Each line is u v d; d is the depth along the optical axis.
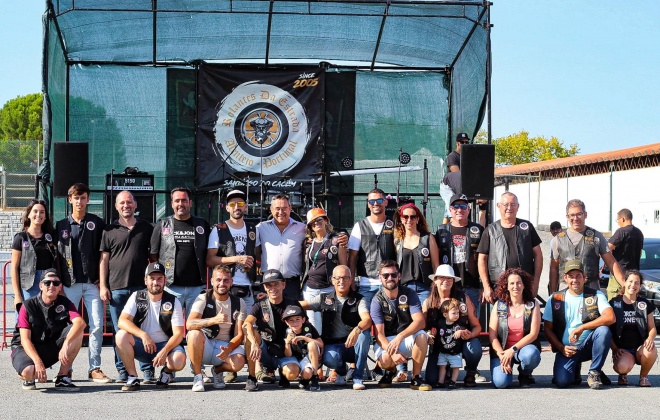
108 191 11.09
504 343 6.79
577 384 6.89
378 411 5.71
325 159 12.83
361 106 12.93
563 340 6.80
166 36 12.18
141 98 12.58
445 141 13.04
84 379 7.09
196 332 6.48
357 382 6.64
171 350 6.57
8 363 7.84
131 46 12.30
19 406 5.84
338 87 12.89
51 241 7.01
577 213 8.05
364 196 12.95
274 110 12.75
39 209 6.93
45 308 6.53
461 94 12.46
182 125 12.69
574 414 5.62
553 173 30.20
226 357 6.55
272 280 6.57
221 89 12.65
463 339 6.76
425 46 12.52
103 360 8.13
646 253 11.94
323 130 12.79
